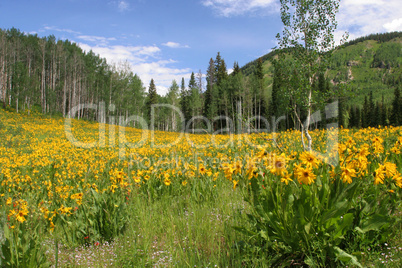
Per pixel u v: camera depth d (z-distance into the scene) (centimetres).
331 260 269
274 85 4372
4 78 5441
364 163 261
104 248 380
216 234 369
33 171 845
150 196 568
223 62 6700
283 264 276
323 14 766
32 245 300
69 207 452
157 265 310
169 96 6109
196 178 601
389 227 281
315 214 279
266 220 298
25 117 3997
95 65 7369
